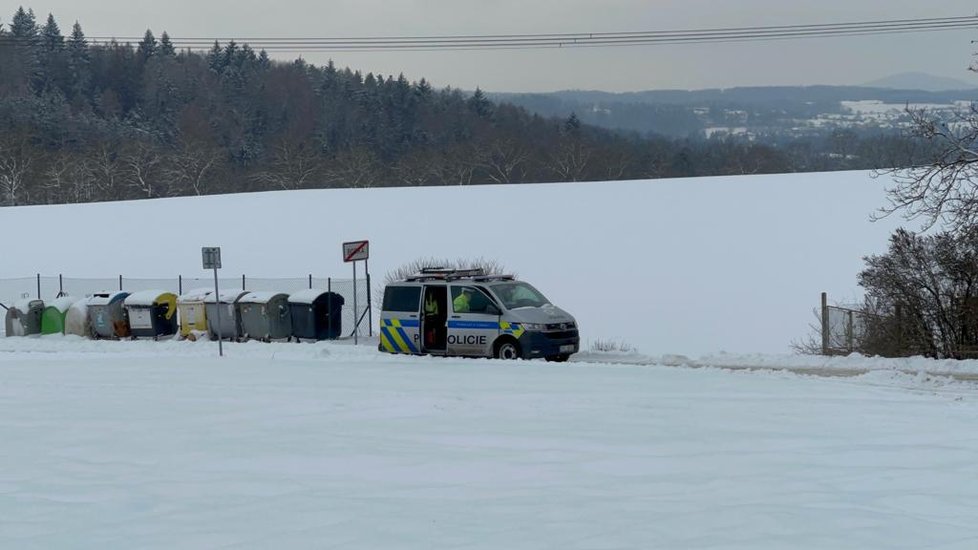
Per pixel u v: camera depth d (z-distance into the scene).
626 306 45.16
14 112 142.00
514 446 14.25
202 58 190.75
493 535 9.75
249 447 14.41
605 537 9.62
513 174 147.62
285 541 9.68
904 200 27.56
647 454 13.59
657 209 63.22
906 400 18.62
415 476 12.48
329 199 71.50
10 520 10.66
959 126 26.11
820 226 56.31
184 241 62.53
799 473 12.31
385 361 26.92
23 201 119.56
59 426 16.58
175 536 9.94
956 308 26.12
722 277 48.84
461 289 27.56
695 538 9.54
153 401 19.50
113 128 155.38
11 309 38.50
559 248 56.03
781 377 22.67
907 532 9.65
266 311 33.81
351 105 178.25
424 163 145.38
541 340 26.39
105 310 36.56
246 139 166.00
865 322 27.94
